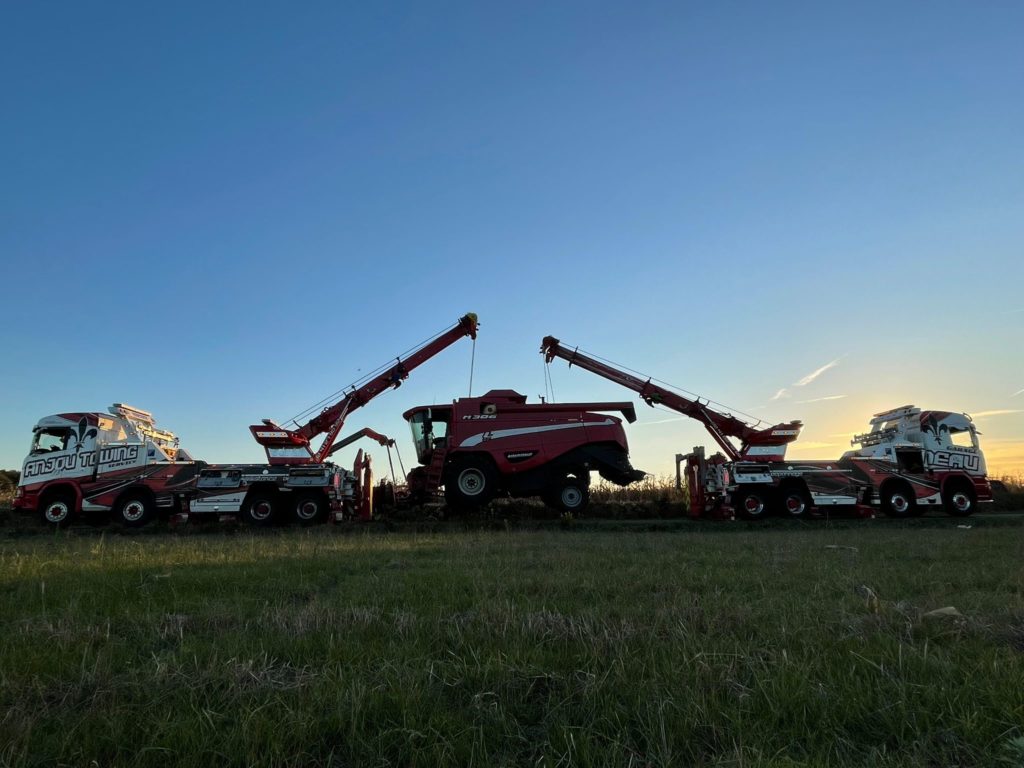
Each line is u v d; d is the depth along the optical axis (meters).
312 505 19.36
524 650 4.01
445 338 22.91
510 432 20.28
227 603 5.72
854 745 2.71
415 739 2.78
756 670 3.53
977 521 19.91
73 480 18.80
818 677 3.47
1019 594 5.90
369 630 4.65
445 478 20.14
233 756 2.60
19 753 2.65
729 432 22.62
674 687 3.28
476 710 3.11
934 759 2.62
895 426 23.48
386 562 9.17
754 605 5.46
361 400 21.88
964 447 22.59
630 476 20.64
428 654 4.02
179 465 19.30
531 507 22.53
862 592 6.16
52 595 6.25
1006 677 3.31
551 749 2.67
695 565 8.44
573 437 20.34
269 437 19.50
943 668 3.52
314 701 3.13
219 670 3.62
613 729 2.90
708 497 22.19
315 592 6.48
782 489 21.44
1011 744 2.58
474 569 8.02
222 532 17.53
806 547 11.17
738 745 2.68
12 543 13.91
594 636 4.35
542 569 8.16
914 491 21.88
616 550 10.74
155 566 8.53
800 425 21.98
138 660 4.03
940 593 6.02
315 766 2.61
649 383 23.17
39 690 3.37
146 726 2.90
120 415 19.94
